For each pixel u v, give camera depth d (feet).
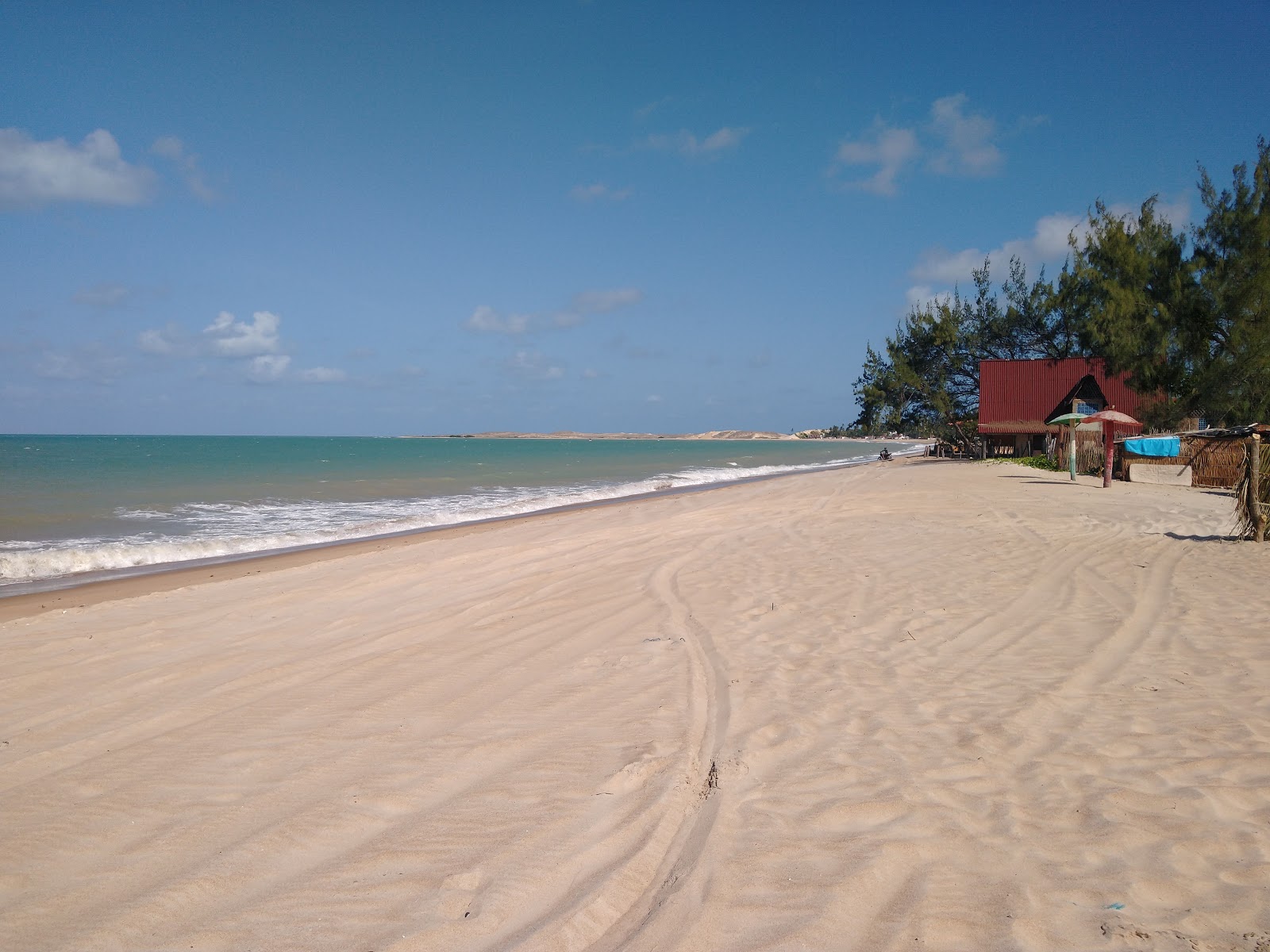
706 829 11.69
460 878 10.67
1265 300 89.97
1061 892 9.70
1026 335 165.07
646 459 246.88
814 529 46.24
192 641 26.16
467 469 167.63
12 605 35.65
